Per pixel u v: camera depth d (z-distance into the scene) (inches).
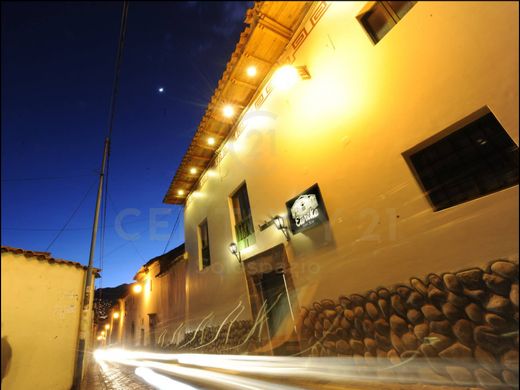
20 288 226.1
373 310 174.4
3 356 200.8
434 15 152.3
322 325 210.7
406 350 155.6
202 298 431.2
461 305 135.0
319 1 229.5
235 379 262.1
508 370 118.6
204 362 386.0
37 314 236.5
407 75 163.9
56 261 269.0
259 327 287.7
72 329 276.4
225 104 330.6
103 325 1776.6
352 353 185.3
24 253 234.7
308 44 239.5
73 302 286.5
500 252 123.6
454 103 141.9
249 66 281.7
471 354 130.2
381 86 178.9
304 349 225.1
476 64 134.6
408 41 164.1
